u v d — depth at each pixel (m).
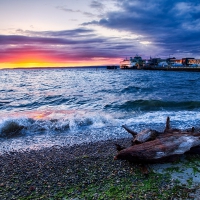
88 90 32.97
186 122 12.28
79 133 10.50
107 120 12.75
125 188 4.89
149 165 6.10
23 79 66.44
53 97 24.83
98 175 5.58
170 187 4.89
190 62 123.44
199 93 27.73
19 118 11.95
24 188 5.01
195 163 6.22
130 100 20.80
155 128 11.05
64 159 6.88
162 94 27.22
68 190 4.88
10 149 8.31
